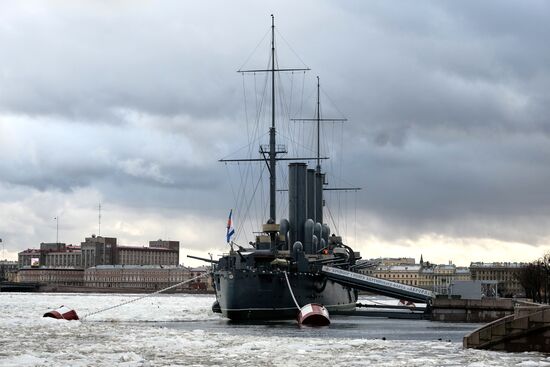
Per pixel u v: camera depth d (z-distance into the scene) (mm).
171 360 55094
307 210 144625
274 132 137250
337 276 122625
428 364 53031
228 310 115812
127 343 66812
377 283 122625
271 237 119625
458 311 118812
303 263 120438
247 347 63844
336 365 52719
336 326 104750
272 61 138250
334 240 157000
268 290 115562
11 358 53500
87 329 83188
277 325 106062
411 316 120938
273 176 136875
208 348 63562
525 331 61031
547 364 52281
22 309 170750
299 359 56125
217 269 127812
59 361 52438
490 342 62312
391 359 56125
